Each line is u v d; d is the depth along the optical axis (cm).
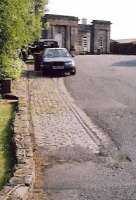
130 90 1841
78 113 1339
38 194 676
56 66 2472
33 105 1478
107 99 1616
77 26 5647
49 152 902
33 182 715
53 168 802
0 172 750
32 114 1315
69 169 797
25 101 1471
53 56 2580
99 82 2136
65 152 902
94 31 5906
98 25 5928
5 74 1694
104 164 825
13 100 1529
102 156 877
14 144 902
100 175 762
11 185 671
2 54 1667
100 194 673
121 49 5988
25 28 1881
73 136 1038
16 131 1009
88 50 5900
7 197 625
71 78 2341
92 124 1176
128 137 1028
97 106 1467
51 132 1076
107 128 1125
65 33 5531
